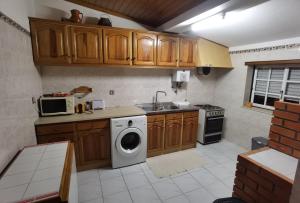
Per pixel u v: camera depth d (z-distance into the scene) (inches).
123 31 108.7
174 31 124.3
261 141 113.7
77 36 98.6
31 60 87.4
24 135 71.1
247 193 51.8
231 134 151.6
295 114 48.6
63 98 101.2
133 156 111.7
